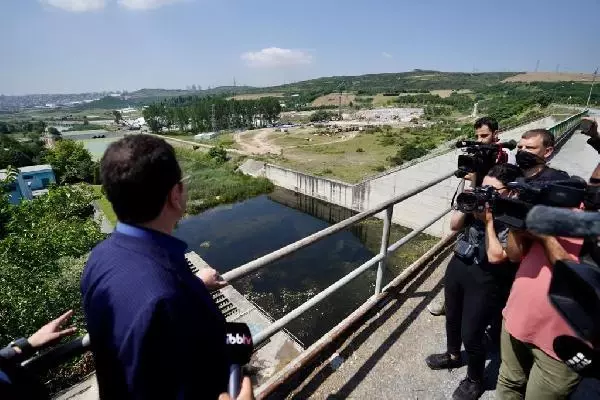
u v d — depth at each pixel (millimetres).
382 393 2578
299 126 118000
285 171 47438
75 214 20406
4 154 61281
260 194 46125
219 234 31922
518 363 1868
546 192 1374
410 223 28703
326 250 25484
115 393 988
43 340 1259
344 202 38750
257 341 2195
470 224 2428
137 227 1031
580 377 1548
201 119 121375
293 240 30297
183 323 903
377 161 56000
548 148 2051
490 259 2014
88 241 14875
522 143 2129
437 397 2557
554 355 1561
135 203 989
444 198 25484
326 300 18734
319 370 2766
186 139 97125
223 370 1033
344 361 2852
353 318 3250
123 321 885
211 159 64375
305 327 16766
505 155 2740
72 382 7387
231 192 44406
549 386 1609
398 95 198125
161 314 864
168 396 905
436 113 128250
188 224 34812
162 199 1024
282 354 12984
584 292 1204
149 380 887
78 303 11312
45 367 1271
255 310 15945
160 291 886
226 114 122312
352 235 28109
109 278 953
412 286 3850
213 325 1023
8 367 1140
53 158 57969
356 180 41906
